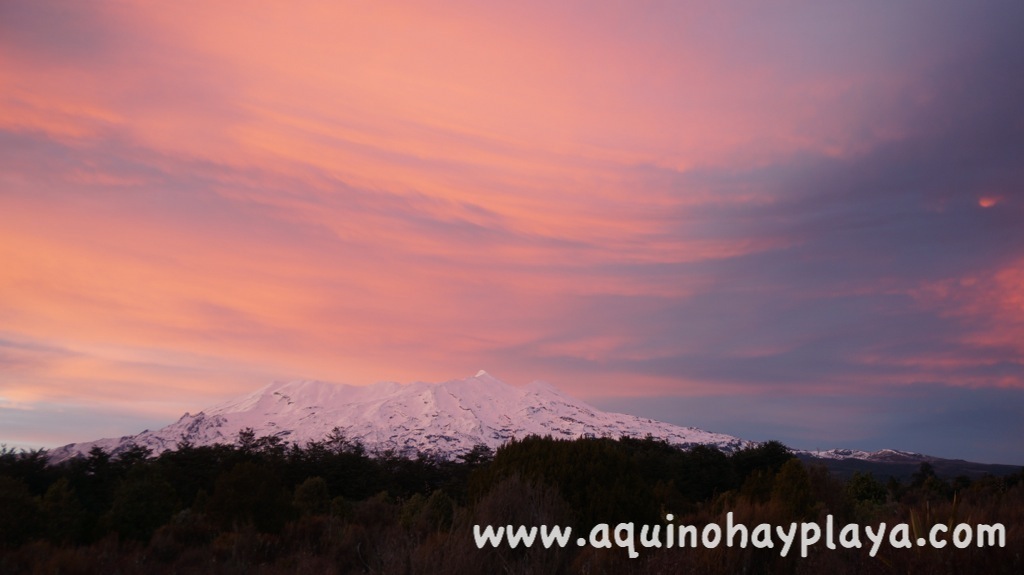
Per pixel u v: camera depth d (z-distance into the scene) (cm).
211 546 1727
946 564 833
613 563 888
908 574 802
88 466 5978
